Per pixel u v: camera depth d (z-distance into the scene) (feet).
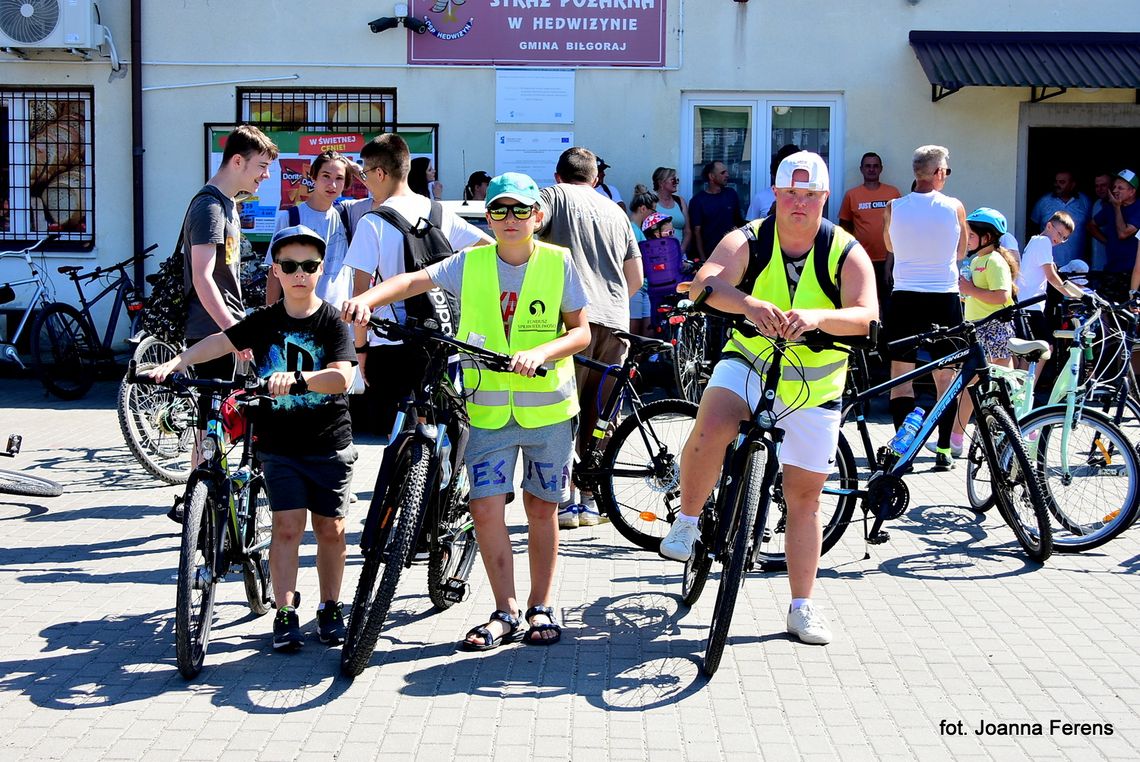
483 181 36.99
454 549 16.74
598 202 20.89
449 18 39.19
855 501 19.10
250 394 14.10
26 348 39.60
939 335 19.61
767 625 16.24
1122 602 17.25
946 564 19.20
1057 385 21.49
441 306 18.92
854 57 39.55
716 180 38.78
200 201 19.72
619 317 20.56
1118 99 39.65
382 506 14.19
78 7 38.32
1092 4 39.24
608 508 19.90
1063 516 19.98
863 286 14.67
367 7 39.19
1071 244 39.96
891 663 14.84
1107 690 14.01
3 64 39.60
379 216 19.01
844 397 19.06
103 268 40.29
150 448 24.72
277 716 13.17
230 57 39.37
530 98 39.55
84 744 12.41
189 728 12.83
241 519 15.25
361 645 13.87
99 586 17.79
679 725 13.02
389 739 12.62
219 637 15.70
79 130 40.24
